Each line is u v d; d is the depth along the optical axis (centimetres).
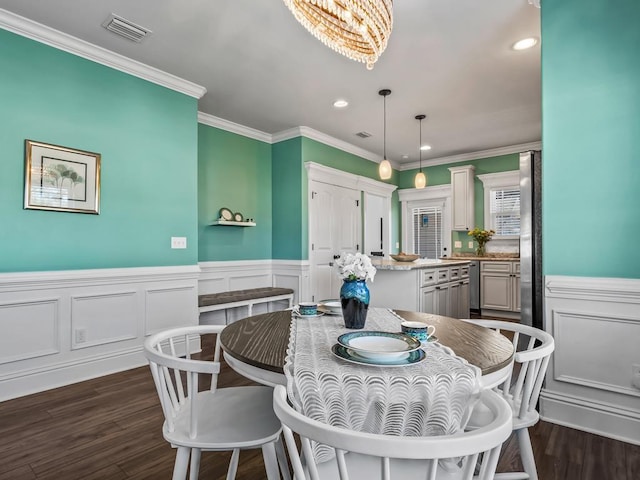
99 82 291
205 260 431
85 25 257
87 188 282
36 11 242
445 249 650
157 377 119
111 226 297
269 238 510
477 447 62
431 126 474
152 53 295
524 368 135
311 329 150
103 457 178
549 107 215
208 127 437
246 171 479
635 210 190
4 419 215
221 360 330
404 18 248
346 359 107
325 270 514
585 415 202
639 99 189
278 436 118
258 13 245
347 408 95
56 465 171
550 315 215
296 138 484
